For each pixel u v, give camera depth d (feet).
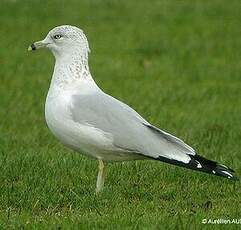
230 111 62.59
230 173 35.55
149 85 72.69
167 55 84.43
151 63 81.46
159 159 35.17
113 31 94.73
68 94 36.40
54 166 42.68
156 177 41.19
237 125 56.29
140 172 41.73
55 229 31.78
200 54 84.64
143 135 35.45
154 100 66.59
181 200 36.99
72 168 42.50
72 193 37.50
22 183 39.75
